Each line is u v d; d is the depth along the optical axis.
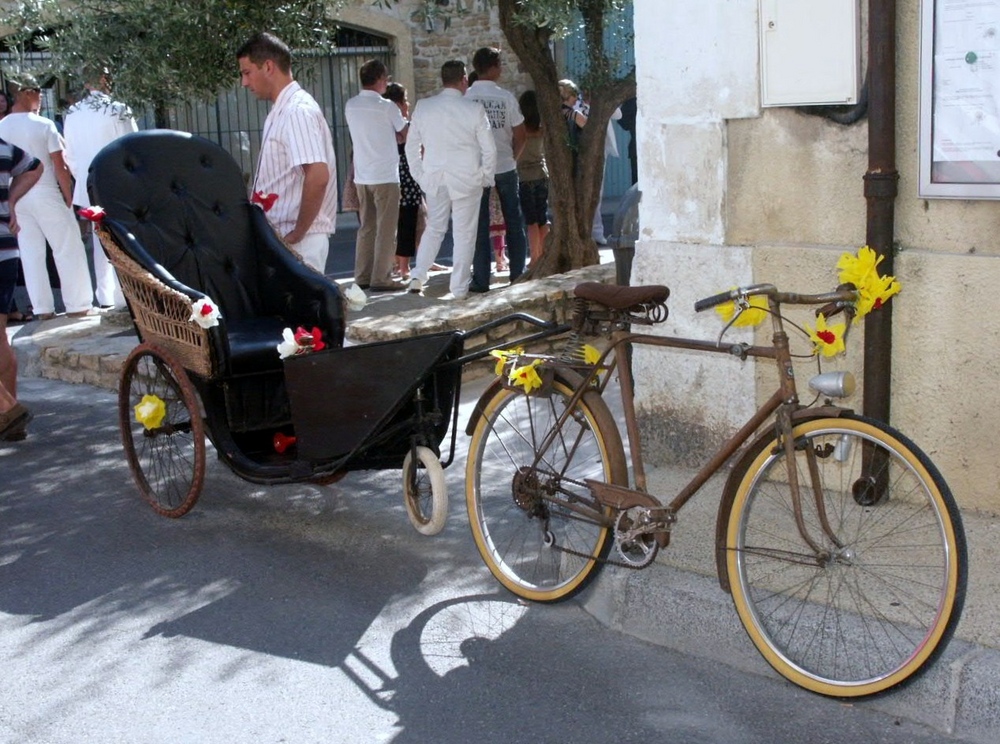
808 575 4.01
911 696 3.52
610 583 4.25
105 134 9.22
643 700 3.74
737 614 3.88
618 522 4.04
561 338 8.06
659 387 5.26
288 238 6.35
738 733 3.51
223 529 5.35
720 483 4.96
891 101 4.29
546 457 4.44
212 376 5.04
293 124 6.30
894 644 3.62
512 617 4.36
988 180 4.16
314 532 5.25
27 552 5.20
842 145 4.57
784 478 4.25
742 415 5.01
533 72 9.27
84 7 7.86
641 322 4.07
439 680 3.92
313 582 4.74
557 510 4.30
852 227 4.61
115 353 7.86
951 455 4.48
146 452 6.43
